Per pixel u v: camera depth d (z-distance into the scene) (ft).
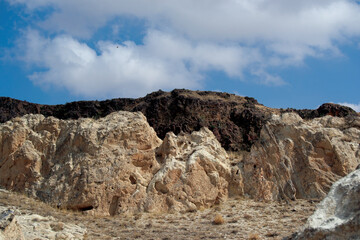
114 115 111.24
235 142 223.51
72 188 95.40
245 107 258.98
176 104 248.93
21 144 107.65
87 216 89.61
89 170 96.89
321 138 103.96
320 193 96.68
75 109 265.75
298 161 102.94
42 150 106.63
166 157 103.71
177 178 96.89
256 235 71.26
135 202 93.40
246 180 102.27
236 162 109.40
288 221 82.64
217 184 98.17
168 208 92.99
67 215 88.89
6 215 58.08
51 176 99.86
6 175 103.71
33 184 100.12
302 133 106.42
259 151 105.19
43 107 278.87
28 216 79.46
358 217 47.11
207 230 79.05
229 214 89.20
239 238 72.84
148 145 103.76
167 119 243.81
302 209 89.81
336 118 118.21
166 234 76.89
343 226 47.67
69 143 104.88
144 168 100.99
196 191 95.40
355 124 114.62
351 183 53.47
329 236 48.37
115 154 100.07
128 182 96.43
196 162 99.25
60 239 69.82
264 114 246.68
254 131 232.53
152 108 250.16
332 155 102.83
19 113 265.75
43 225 74.84
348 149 104.17
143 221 86.12
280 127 108.88
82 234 75.36
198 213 91.09
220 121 241.14
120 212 91.56
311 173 99.71
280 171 101.30
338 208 52.06
